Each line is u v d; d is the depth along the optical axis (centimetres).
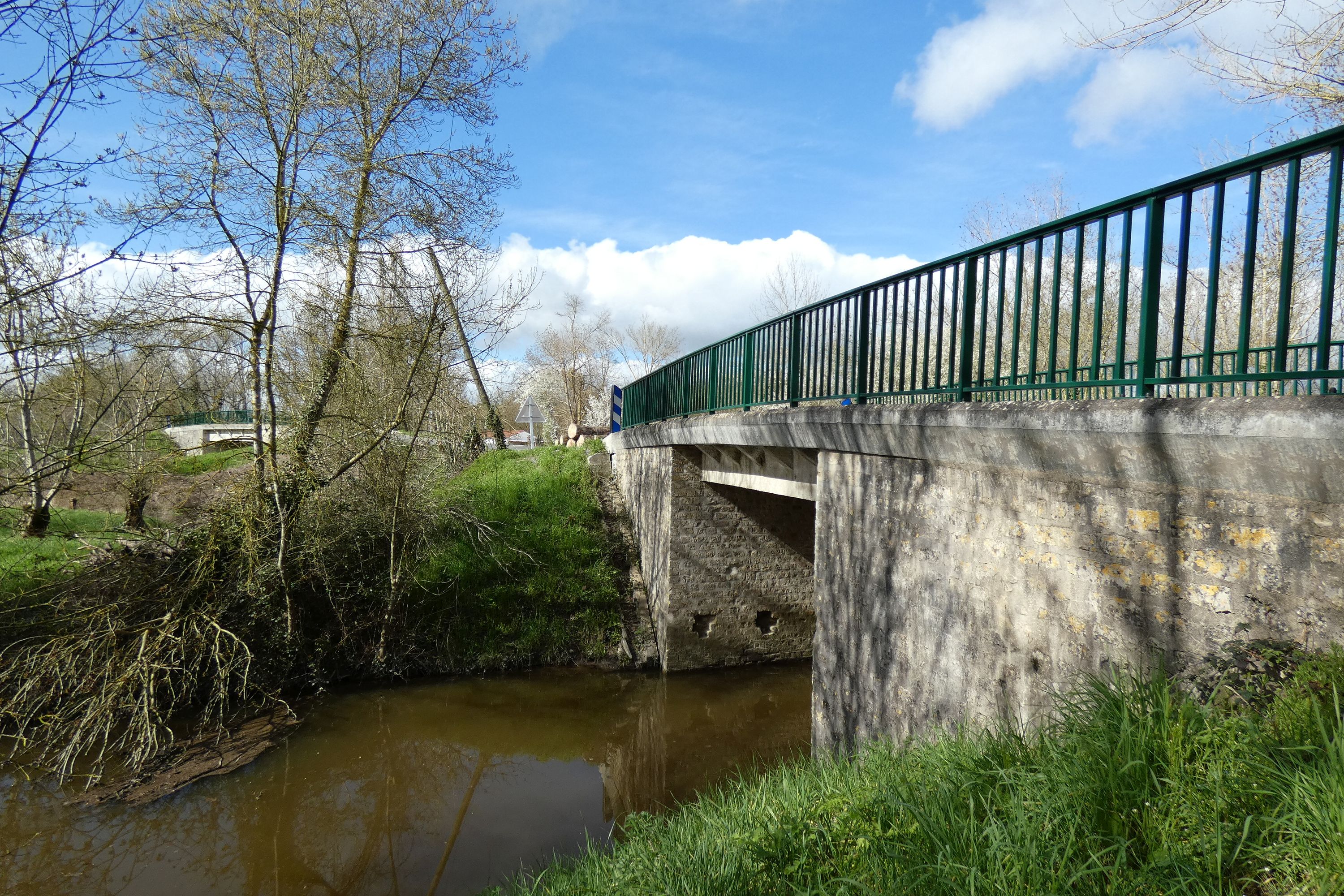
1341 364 417
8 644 980
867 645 564
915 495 497
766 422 747
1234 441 258
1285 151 251
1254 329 1091
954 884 229
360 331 1160
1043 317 1316
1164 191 301
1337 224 239
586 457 1964
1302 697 223
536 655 1344
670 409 1273
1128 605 317
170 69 991
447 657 1299
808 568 1356
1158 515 304
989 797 274
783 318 741
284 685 1179
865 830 303
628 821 473
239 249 1037
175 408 1103
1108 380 326
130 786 888
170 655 982
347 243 1149
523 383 3603
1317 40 775
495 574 1398
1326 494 238
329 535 1245
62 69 699
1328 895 176
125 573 1043
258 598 1120
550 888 479
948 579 454
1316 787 194
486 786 947
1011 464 390
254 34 1040
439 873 737
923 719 478
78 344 882
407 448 1253
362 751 1023
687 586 1291
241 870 741
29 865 732
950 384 456
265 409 1197
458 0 1188
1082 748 262
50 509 1376
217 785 905
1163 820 221
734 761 992
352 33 1148
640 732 1098
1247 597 266
